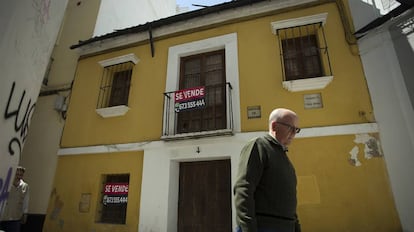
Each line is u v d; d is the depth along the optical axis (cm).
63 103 664
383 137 401
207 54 583
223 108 522
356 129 419
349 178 401
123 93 631
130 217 498
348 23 485
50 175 602
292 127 222
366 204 383
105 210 540
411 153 367
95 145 586
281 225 180
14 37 174
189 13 587
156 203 484
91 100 640
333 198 398
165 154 512
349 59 462
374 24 436
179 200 504
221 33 570
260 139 206
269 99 482
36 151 641
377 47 441
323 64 477
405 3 387
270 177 191
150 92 583
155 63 607
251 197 176
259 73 506
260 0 541
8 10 167
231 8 564
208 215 477
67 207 558
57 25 241
